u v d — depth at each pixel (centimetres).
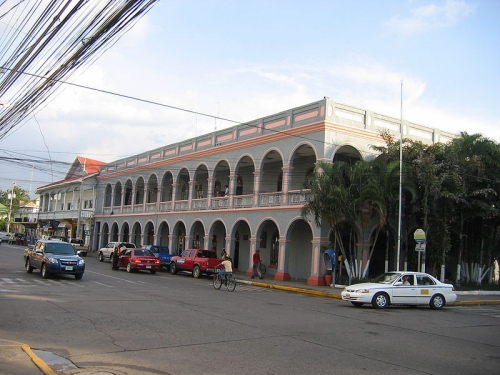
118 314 1262
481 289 2769
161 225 4231
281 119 2984
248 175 3766
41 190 7194
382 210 2356
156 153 4447
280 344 969
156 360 794
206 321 1216
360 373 774
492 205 2638
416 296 1828
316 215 2486
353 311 1636
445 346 1047
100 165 5825
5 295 1527
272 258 3400
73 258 2242
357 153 2920
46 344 888
